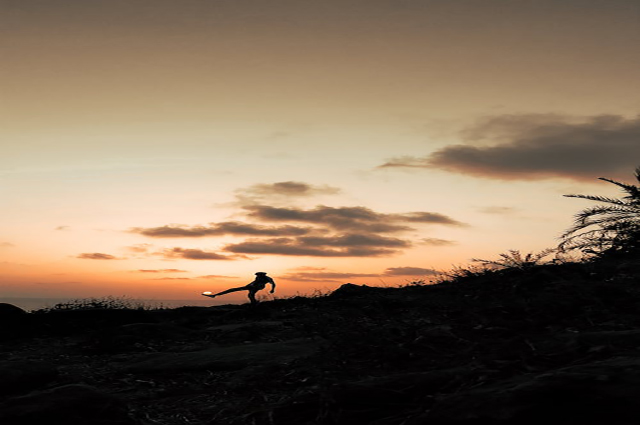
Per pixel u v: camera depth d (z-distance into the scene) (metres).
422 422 4.01
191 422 5.45
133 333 10.38
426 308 8.52
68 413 5.04
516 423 3.68
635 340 4.87
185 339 10.38
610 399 3.61
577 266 9.20
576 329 6.25
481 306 7.67
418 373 5.04
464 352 5.80
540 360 4.88
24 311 12.41
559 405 3.71
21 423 4.82
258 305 13.69
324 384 5.75
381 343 6.59
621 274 8.52
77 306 13.73
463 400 4.02
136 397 6.49
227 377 7.02
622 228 10.12
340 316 9.36
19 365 6.94
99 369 8.06
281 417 4.98
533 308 7.14
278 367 6.96
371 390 4.82
